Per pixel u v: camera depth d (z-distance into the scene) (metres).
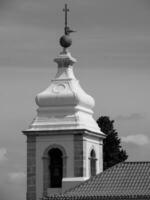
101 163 126.06
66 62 124.88
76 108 123.12
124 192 113.75
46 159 123.06
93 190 114.75
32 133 123.19
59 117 123.12
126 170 116.25
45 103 123.69
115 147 150.88
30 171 123.31
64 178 121.62
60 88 123.88
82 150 121.94
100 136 125.56
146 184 114.38
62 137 122.62
